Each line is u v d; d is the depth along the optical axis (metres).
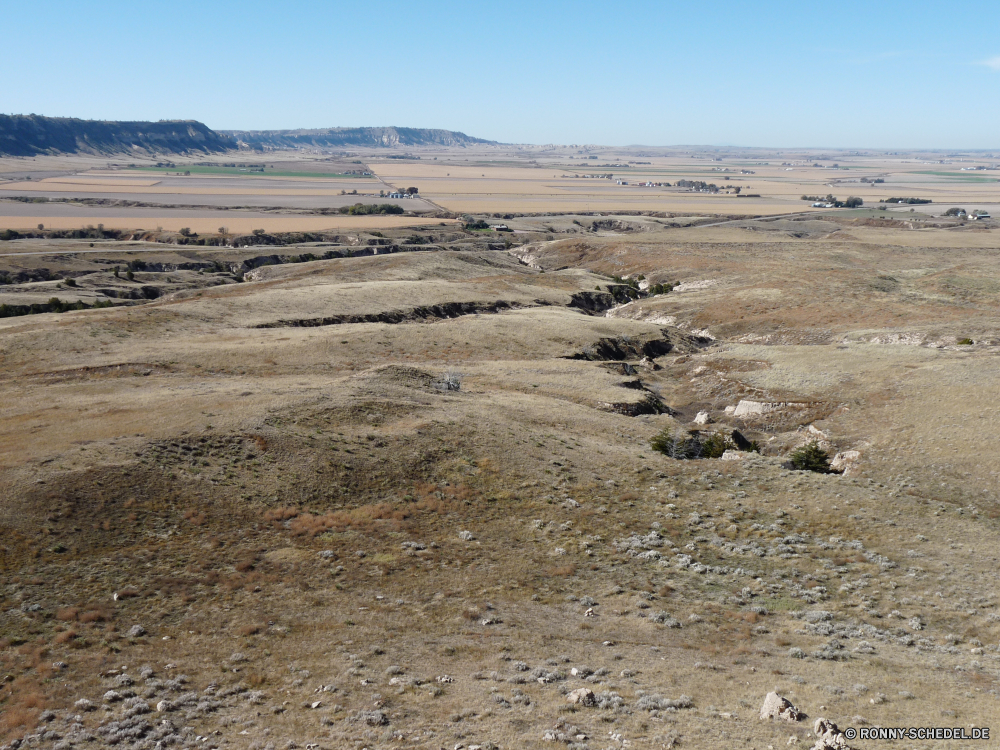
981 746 18.20
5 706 21.61
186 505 36.41
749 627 28.42
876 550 36.97
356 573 31.97
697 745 18.42
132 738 20.00
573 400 68.19
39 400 53.78
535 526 38.47
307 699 22.16
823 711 20.58
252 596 29.28
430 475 43.41
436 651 25.59
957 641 27.38
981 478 48.47
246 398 52.34
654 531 38.97
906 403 64.50
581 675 23.75
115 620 26.80
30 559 30.14
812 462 55.44
